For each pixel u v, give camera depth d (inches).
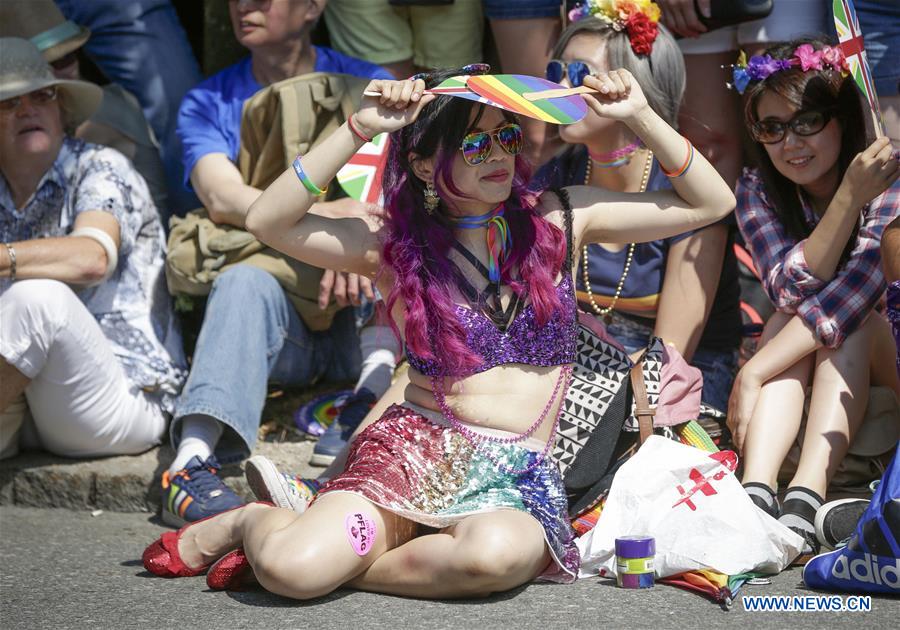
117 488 243.0
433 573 170.2
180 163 313.9
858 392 209.2
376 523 175.0
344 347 276.7
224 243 252.5
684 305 229.3
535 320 183.9
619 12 221.6
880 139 204.4
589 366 205.6
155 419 257.3
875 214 214.8
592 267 233.6
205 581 189.0
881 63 247.1
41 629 164.1
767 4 248.7
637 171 230.1
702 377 231.1
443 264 183.6
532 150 274.1
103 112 293.4
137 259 262.7
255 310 243.9
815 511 197.2
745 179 232.1
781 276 217.8
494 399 183.8
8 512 243.9
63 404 242.5
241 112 270.2
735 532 179.6
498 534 168.7
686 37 259.1
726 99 264.5
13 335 232.2
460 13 295.0
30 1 284.4
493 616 164.6
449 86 175.6
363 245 189.3
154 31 313.4
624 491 190.1
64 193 256.8
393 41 298.7
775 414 209.8
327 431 244.5
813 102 213.0
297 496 199.8
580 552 188.1
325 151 181.5
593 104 181.8
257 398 238.5
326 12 304.2
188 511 220.5
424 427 185.6
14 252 237.0
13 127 249.9
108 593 182.2
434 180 183.2
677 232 195.0
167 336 265.4
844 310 209.6
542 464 186.4
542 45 279.0
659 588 178.9
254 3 264.4
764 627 157.8
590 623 160.7
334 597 175.6
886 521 168.7
